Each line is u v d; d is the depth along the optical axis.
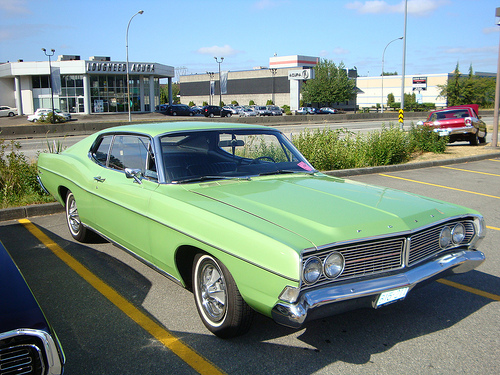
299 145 11.06
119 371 2.88
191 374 2.85
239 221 2.97
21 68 55.12
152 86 58.31
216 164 4.02
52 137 24.83
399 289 2.95
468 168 12.16
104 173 4.48
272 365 2.94
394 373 2.85
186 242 3.25
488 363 2.97
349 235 2.83
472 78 65.75
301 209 3.16
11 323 1.96
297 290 2.59
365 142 12.62
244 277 2.85
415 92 81.38
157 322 3.54
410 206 3.36
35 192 7.62
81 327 3.46
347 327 3.46
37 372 1.99
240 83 88.31
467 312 3.74
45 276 4.48
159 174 3.77
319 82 76.75
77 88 54.56
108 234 4.46
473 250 3.54
